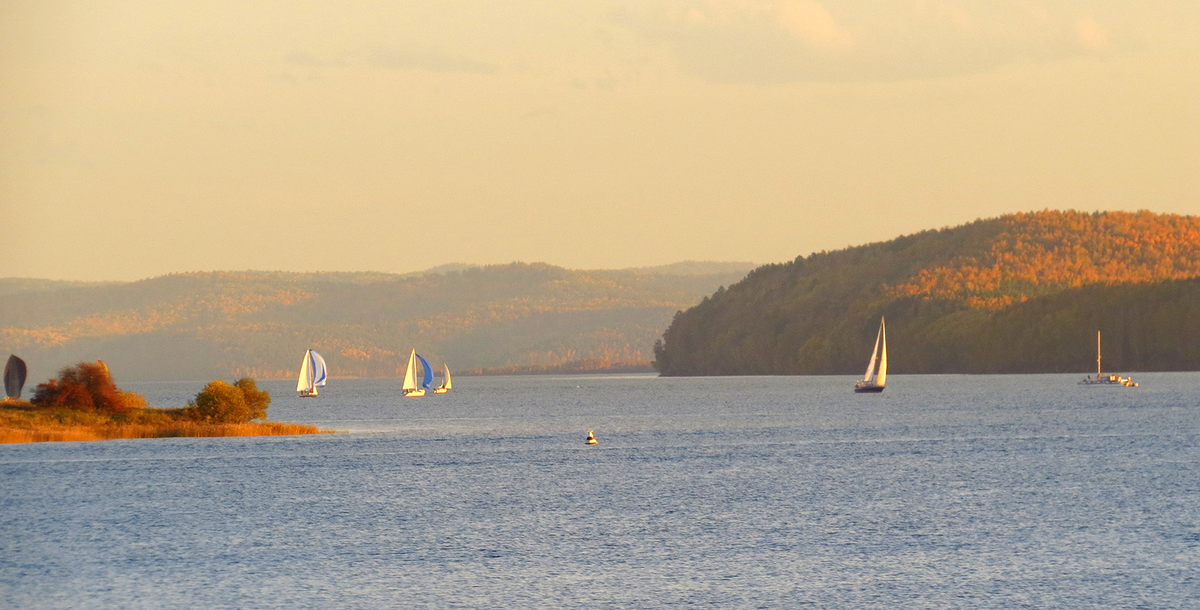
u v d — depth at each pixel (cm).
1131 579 13512
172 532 17825
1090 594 12862
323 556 15650
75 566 15238
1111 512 18138
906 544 15775
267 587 13825
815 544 15888
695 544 16038
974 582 13488
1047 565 14312
